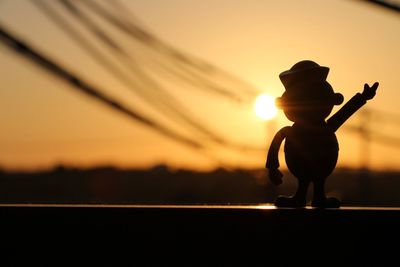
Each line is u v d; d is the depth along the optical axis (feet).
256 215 1.57
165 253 1.59
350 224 1.56
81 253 1.60
